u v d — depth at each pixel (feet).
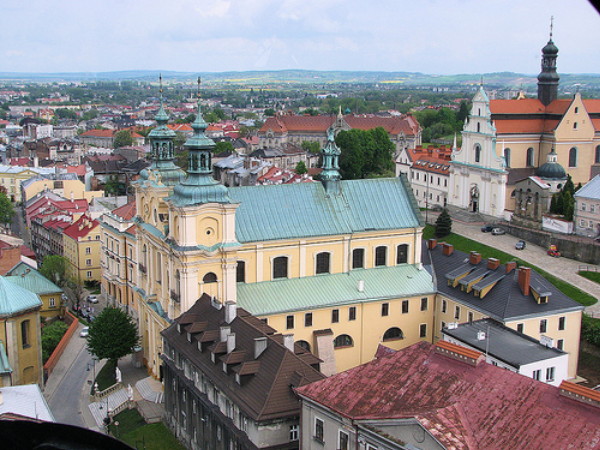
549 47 597.11
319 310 307.78
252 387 204.95
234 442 208.23
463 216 563.48
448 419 146.41
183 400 255.70
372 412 163.73
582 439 134.82
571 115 580.71
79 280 512.63
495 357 237.86
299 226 316.40
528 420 143.64
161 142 328.90
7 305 300.20
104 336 320.50
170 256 292.20
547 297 291.99
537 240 482.69
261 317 295.48
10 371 283.18
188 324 262.26
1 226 625.00
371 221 330.54
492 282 301.43
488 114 551.18
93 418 292.81
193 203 277.44
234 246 285.84
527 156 591.78
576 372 300.61
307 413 180.75
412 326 328.90
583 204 463.01
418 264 340.39
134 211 440.45
